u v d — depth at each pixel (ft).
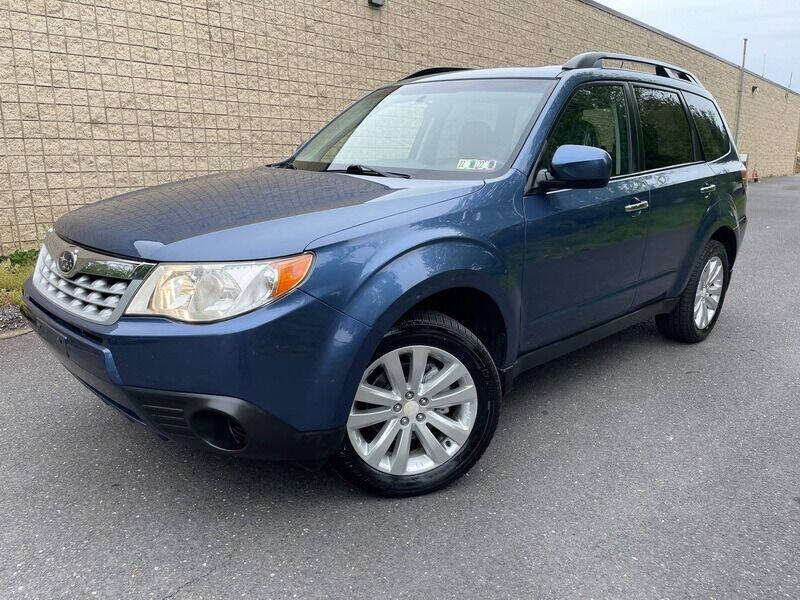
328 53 30.58
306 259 7.52
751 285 23.21
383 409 8.68
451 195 9.18
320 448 7.97
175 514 8.63
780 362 14.87
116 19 22.81
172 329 7.19
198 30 25.26
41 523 8.40
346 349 7.73
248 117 27.50
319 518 8.59
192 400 7.28
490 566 7.68
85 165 22.67
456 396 9.13
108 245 8.02
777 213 49.73
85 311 7.95
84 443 10.50
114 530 8.28
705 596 7.21
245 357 7.20
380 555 7.86
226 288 7.25
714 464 10.18
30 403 11.96
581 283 11.23
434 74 13.92
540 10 46.16
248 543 8.04
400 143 11.76
